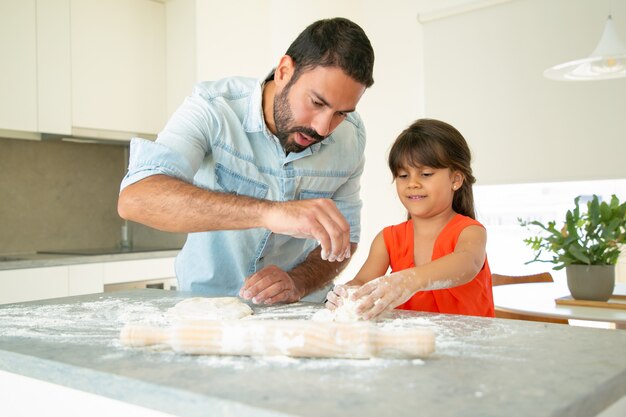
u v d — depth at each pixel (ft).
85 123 9.60
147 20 10.48
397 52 12.68
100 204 11.20
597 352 2.49
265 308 3.95
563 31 10.52
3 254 9.70
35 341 2.81
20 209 9.96
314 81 3.77
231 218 3.48
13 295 7.95
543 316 5.61
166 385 2.00
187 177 3.94
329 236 3.30
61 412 2.48
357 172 5.45
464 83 11.72
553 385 1.99
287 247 5.09
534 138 10.93
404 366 2.26
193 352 2.42
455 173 5.08
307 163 4.86
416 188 4.94
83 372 2.25
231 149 4.54
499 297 6.75
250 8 11.27
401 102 12.64
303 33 4.00
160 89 10.71
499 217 12.35
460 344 2.65
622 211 6.04
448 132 5.00
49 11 9.11
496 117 11.34
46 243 10.32
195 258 4.99
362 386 1.98
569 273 6.26
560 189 11.80
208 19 10.46
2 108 8.57
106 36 9.87
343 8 12.75
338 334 2.35
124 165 11.66
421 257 5.07
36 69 8.96
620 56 6.60
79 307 3.93
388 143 12.86
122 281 9.26
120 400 2.15
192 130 4.25
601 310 5.74
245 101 4.65
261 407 1.76
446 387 1.97
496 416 1.68
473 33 11.57
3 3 8.57
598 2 10.11
